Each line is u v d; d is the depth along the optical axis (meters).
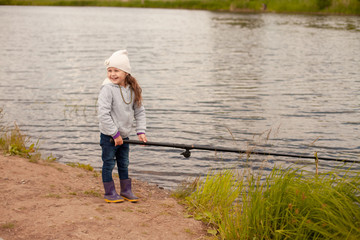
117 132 4.00
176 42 25.97
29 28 32.38
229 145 7.77
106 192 4.23
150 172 6.31
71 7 65.19
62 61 18.06
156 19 43.41
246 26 35.88
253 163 6.66
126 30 32.44
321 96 12.20
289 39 27.39
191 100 11.50
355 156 7.34
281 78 15.04
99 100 4.00
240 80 14.59
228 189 4.61
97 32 30.56
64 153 7.16
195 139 8.12
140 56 20.12
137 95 4.17
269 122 9.41
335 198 3.65
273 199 3.71
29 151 6.09
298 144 7.89
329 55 21.02
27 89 12.48
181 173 6.32
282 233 3.42
